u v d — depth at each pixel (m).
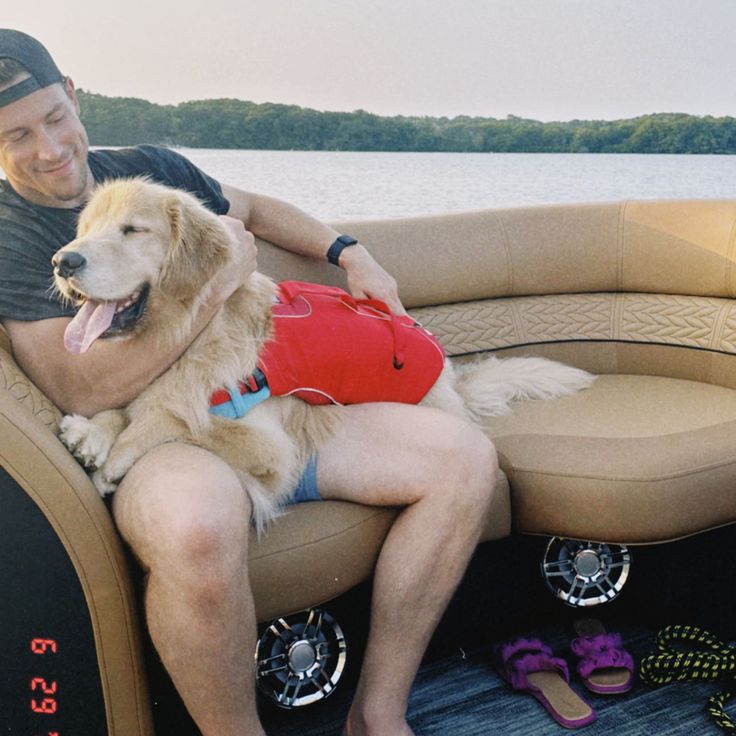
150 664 1.64
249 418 1.75
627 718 1.90
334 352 1.86
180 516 1.39
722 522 2.06
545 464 2.01
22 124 1.71
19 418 1.40
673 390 2.64
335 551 1.71
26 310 1.69
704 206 2.80
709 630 2.24
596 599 2.20
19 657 1.45
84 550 1.42
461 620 2.12
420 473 1.72
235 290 1.86
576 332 2.89
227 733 1.50
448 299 2.76
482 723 1.90
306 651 1.87
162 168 2.11
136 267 1.68
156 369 1.72
